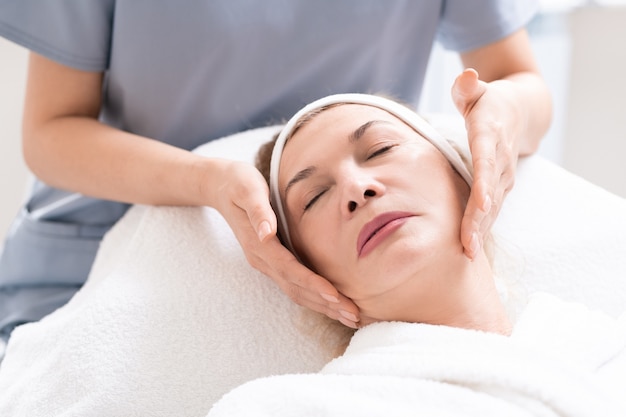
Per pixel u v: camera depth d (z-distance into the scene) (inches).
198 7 41.8
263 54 44.5
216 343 36.2
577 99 71.7
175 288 37.5
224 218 37.3
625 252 40.1
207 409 34.8
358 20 45.1
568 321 33.6
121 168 41.0
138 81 44.1
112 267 41.0
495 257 39.7
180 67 43.5
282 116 47.9
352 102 38.5
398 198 33.3
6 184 70.3
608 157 72.7
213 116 46.4
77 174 42.4
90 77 44.6
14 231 50.0
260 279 38.1
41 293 48.8
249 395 30.9
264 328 36.9
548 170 44.1
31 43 42.5
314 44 45.1
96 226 48.7
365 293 33.7
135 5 41.5
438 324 34.5
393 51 48.6
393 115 37.5
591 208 41.8
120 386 34.6
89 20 42.3
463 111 38.1
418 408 28.8
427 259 32.6
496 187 35.8
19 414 35.0
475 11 47.8
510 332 35.4
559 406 28.0
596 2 68.1
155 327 36.2
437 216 33.5
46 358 37.1
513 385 28.5
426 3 47.2
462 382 29.5
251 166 36.6
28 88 45.0
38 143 43.8
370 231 32.9
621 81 70.0
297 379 31.4
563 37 69.4
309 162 35.9
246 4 42.4
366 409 28.8
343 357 33.2
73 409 34.1
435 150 36.1
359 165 35.0
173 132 46.6
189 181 38.4
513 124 39.1
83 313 36.8
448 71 67.7
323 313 36.7
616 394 29.7
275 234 35.0
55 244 48.2
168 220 39.9
